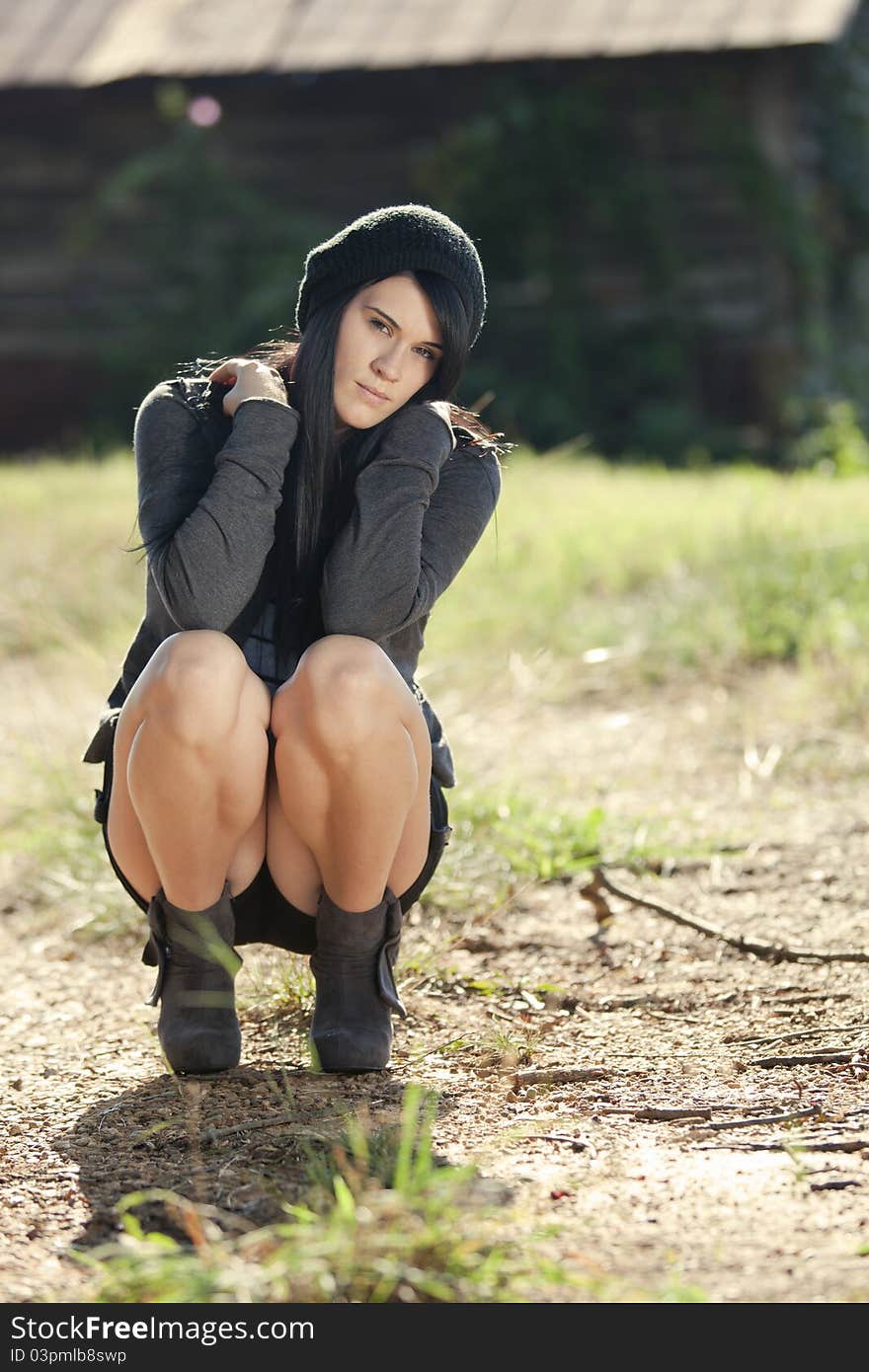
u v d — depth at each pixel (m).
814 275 18.62
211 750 2.79
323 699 2.82
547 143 18.56
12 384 20.28
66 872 4.80
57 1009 3.76
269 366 3.16
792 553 7.83
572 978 3.79
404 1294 2.18
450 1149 2.74
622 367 18.47
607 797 5.36
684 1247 2.32
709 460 17.58
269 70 18.67
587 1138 2.79
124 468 14.31
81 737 5.89
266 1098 3.01
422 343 3.08
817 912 4.12
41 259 20.16
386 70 18.38
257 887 3.15
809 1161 2.65
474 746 6.06
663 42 17.75
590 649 7.29
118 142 20.05
